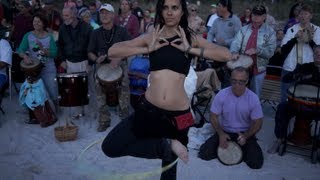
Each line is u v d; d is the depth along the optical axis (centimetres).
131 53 293
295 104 496
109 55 298
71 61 642
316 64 517
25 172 462
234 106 502
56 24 823
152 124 291
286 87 611
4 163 486
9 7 1055
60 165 484
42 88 623
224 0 664
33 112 626
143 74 659
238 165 493
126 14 770
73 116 663
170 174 332
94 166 482
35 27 636
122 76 589
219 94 512
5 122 636
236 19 672
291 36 595
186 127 295
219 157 498
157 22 294
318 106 483
